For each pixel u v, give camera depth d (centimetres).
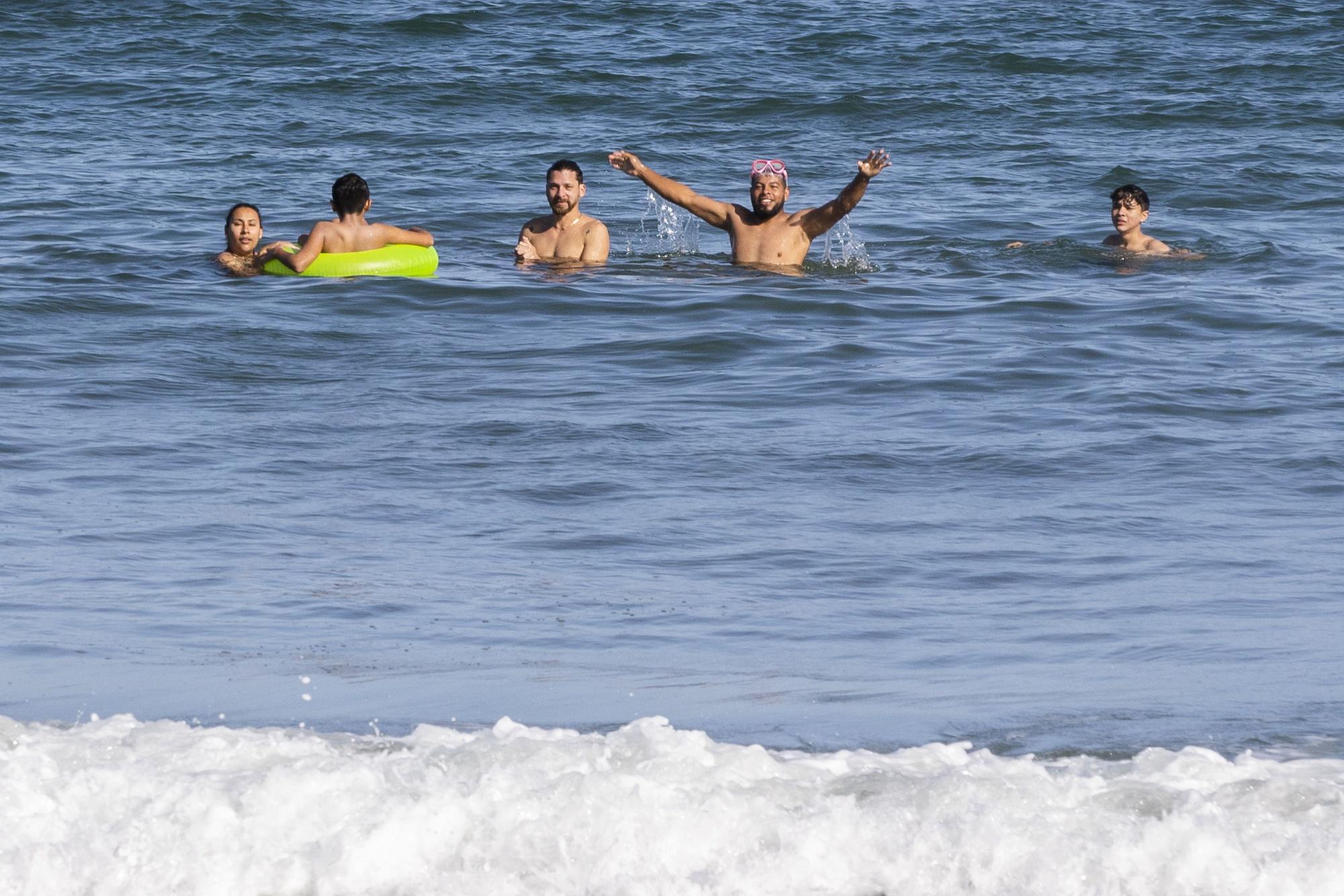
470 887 1389
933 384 3716
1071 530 2664
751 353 4009
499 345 4075
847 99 9038
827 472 3000
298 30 10694
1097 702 1825
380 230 4988
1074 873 1373
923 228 5888
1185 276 5050
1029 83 9600
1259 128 8462
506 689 1858
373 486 2870
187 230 5584
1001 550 2544
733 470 3009
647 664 1970
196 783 1482
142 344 3975
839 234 5756
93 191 6259
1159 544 2586
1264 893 1351
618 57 10044
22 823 1436
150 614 2145
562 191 5172
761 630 2128
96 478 2886
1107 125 8519
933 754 1600
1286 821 1430
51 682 1864
